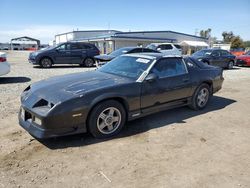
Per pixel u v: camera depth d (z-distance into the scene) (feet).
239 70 53.62
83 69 49.19
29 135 14.16
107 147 12.96
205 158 12.08
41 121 12.16
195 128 15.98
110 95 13.62
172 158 11.99
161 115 18.44
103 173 10.62
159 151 12.66
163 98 16.58
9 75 37.91
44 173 10.52
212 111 19.89
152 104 15.96
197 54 53.21
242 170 11.09
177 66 17.92
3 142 13.24
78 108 12.62
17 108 19.21
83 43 55.06
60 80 15.14
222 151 12.88
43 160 11.54
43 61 51.31
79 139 13.78
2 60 31.19
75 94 12.82
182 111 19.61
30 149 12.53
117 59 18.51
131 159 11.80
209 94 20.54
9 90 25.77
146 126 16.06
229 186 9.88
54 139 13.69
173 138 14.29
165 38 130.21
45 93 13.17
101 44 126.31
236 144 13.78
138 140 13.89
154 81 15.76
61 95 12.74
